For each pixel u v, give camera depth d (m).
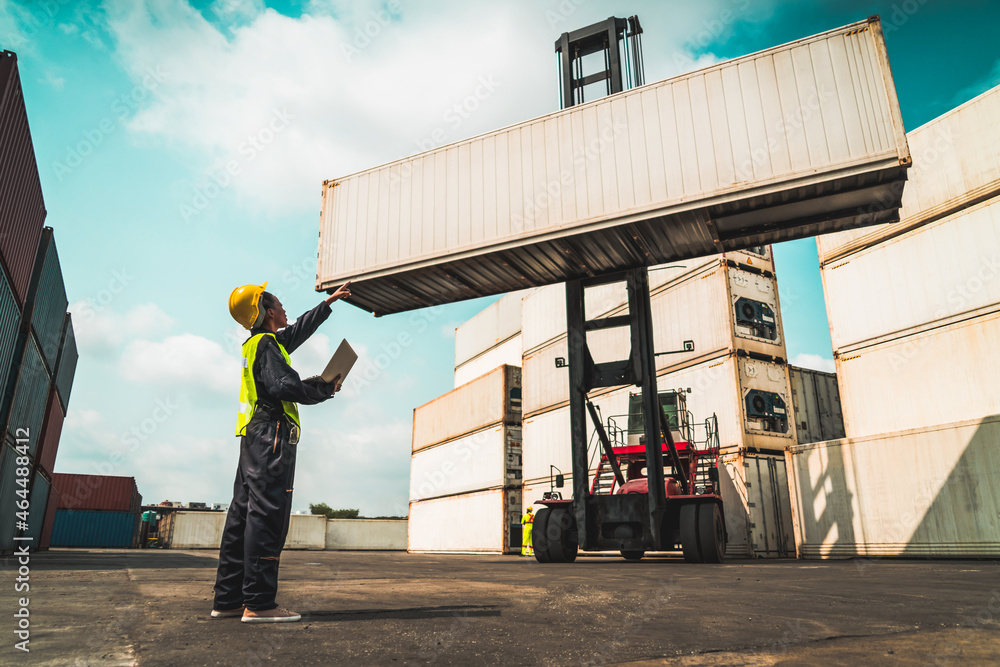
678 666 1.69
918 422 13.47
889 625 2.55
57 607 2.99
